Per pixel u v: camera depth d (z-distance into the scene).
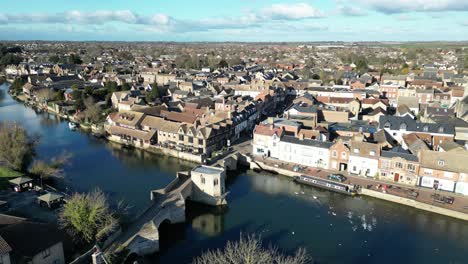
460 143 111.44
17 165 99.62
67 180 100.50
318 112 143.12
